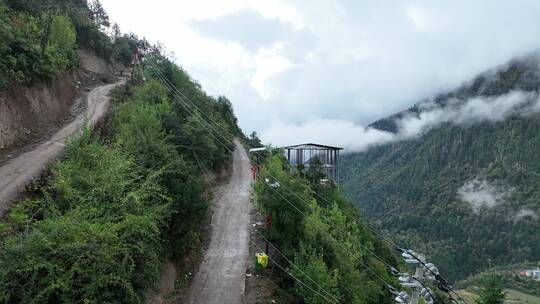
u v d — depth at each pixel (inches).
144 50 2373.3
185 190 679.1
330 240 930.1
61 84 1081.4
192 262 790.5
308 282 757.3
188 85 1674.5
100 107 1094.4
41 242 374.6
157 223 559.2
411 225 7057.1
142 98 1191.6
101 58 1934.1
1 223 430.6
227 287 735.1
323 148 2299.5
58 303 374.9
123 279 406.3
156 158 673.0
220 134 1625.2
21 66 833.5
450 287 564.4
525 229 6525.6
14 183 534.9
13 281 354.6
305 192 1103.0
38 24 1133.1
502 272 5128.0
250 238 961.5
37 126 833.5
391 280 1307.8
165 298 622.8
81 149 618.8
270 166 1049.5
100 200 488.7
